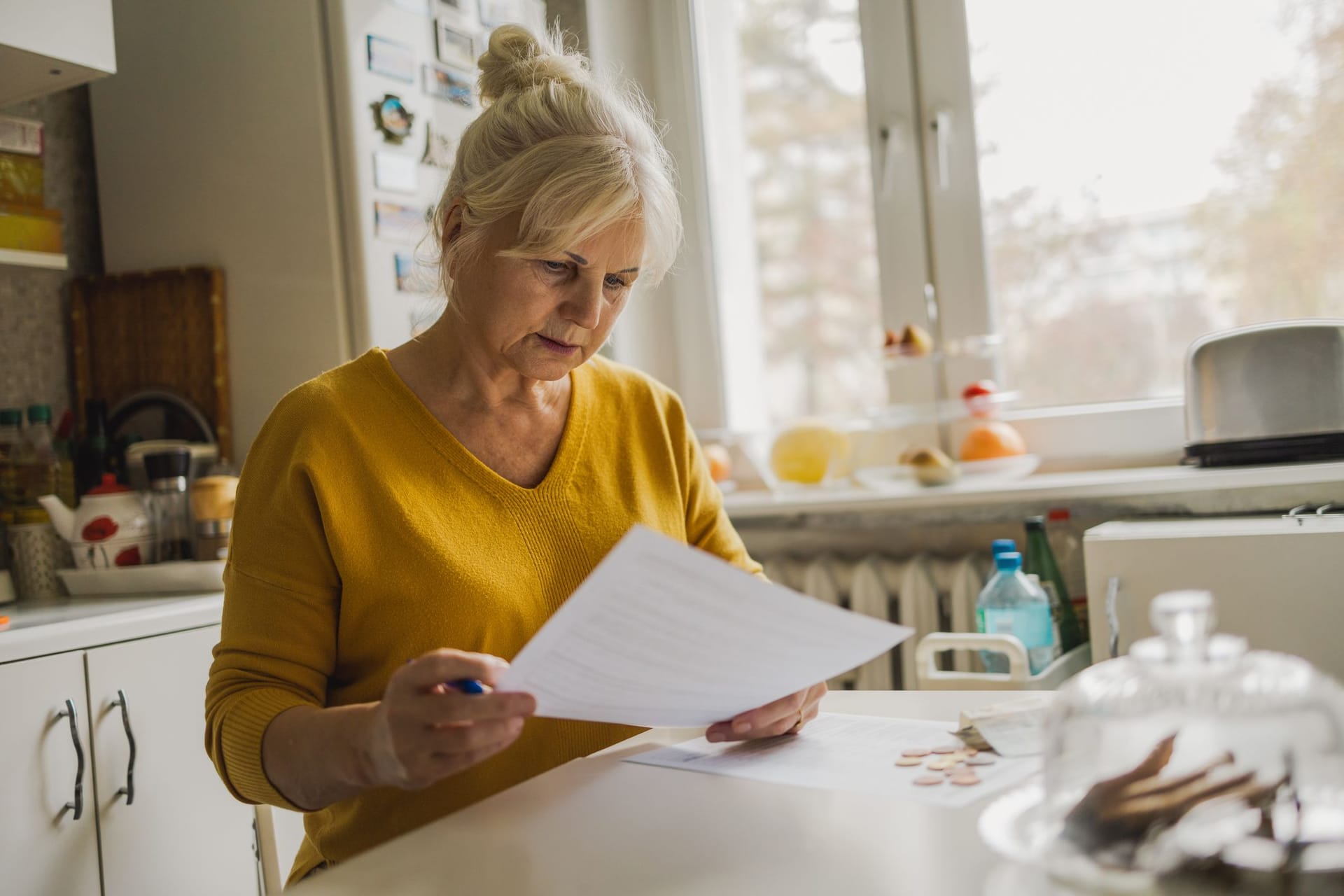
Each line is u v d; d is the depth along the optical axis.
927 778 0.68
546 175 0.88
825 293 2.06
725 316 2.14
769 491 2.06
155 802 1.37
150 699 1.38
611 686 0.69
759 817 0.64
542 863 0.59
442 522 0.94
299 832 1.57
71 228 1.92
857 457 1.87
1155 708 0.50
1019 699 0.79
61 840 1.26
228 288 1.80
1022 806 0.61
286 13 1.73
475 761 0.66
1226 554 1.24
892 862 0.55
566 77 0.95
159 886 1.37
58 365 1.89
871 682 1.76
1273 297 1.65
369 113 1.72
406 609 0.91
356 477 0.92
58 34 1.47
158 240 1.86
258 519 0.90
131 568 1.58
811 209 2.06
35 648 1.25
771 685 0.76
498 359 0.97
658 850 0.60
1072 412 1.78
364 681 0.92
